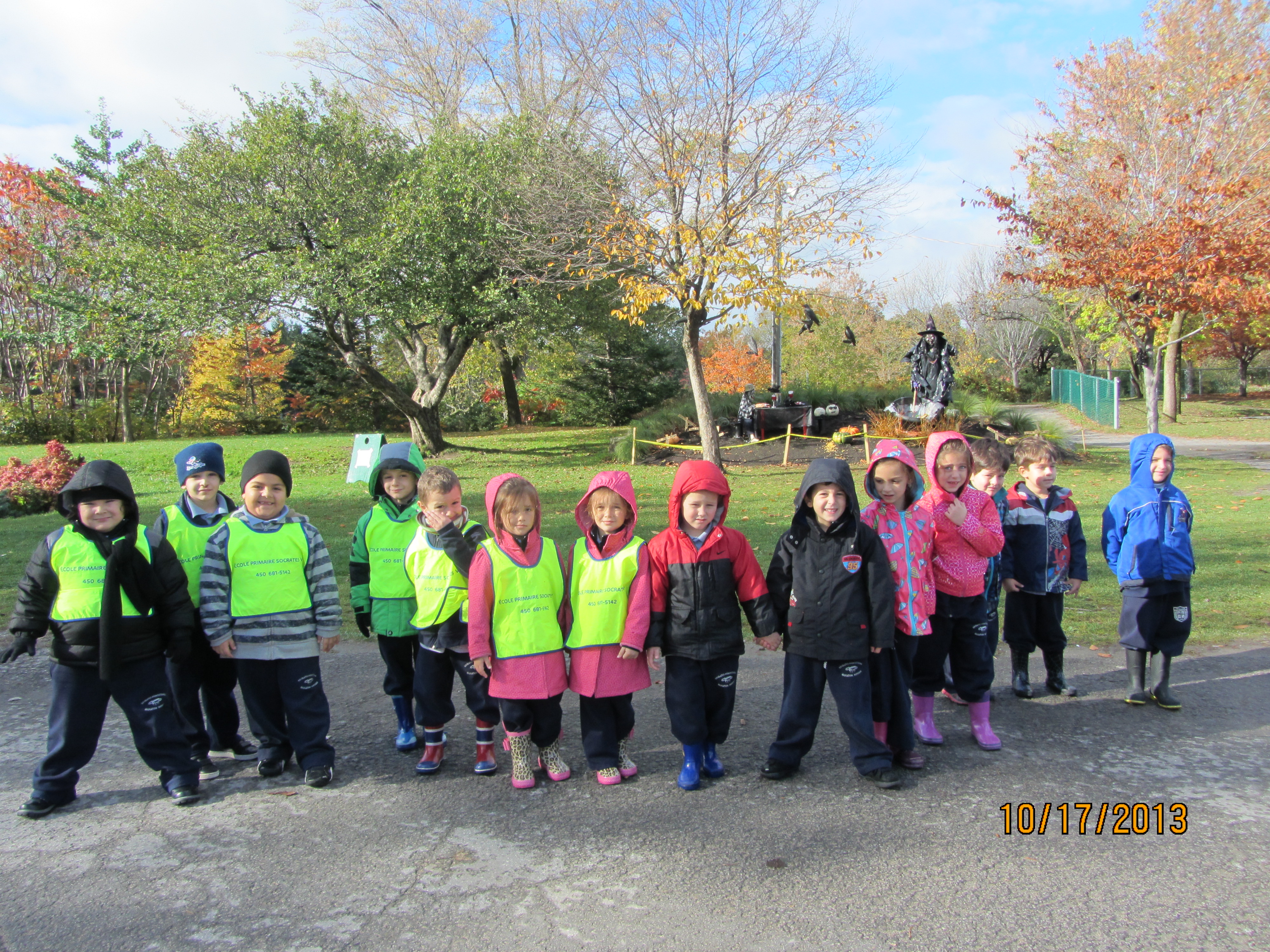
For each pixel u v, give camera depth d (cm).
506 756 429
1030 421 1928
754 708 488
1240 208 1271
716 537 382
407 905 288
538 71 2275
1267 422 2794
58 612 361
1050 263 1764
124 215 1777
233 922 280
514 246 1795
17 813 364
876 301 2211
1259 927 268
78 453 2342
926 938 264
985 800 362
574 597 391
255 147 1780
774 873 305
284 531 400
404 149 2062
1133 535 467
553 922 277
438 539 391
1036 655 578
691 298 1489
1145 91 1430
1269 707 468
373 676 560
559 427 3506
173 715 379
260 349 3622
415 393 2362
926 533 401
